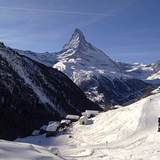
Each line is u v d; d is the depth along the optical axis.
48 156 20.23
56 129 93.75
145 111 71.31
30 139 92.12
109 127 77.12
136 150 48.91
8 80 186.00
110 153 49.25
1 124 141.75
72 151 54.50
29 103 178.62
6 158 18.23
